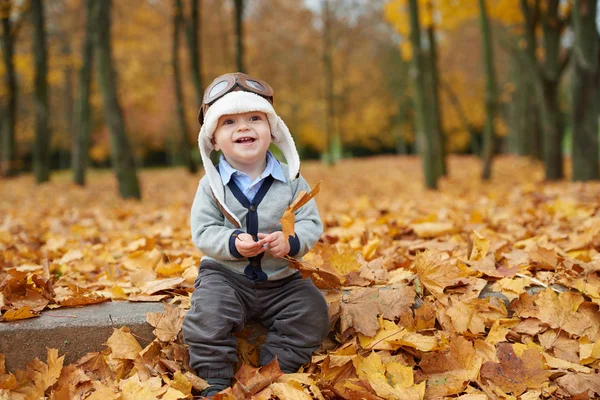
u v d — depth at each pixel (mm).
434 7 11664
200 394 1906
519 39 13875
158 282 2484
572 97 7270
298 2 22266
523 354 1991
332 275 2049
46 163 13352
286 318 2057
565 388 1940
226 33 19484
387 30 25625
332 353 2117
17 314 2098
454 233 3604
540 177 11023
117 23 15812
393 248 3168
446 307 2281
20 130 25625
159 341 2113
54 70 16328
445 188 9734
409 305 2264
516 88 19906
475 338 2209
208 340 1915
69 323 2102
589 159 7211
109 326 2121
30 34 16141
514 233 3566
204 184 2203
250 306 2086
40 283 2332
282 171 2207
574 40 7180
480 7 10930
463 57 23438
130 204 7488
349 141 35344
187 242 3809
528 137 19172
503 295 2365
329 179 14945
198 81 11883
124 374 2039
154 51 19953
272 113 2145
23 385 1985
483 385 1957
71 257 3318
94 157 29719
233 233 1999
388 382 1943
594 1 6957
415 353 2105
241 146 2098
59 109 26250
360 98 28828
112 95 8039
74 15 16609
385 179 14469
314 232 2100
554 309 2252
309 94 26750
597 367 2094
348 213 5199
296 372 2039
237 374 1967
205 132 2146
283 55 23812
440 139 12938
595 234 3104
